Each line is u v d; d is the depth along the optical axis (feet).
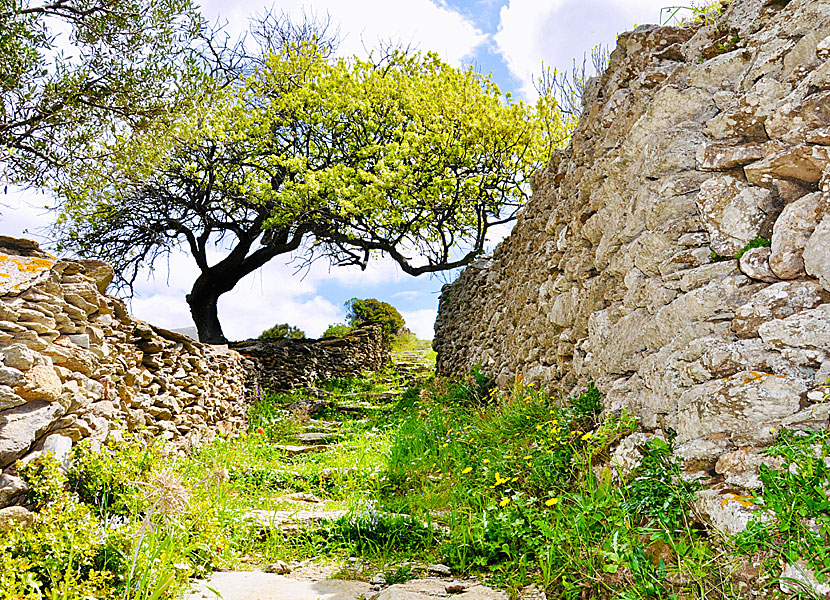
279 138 43.50
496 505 11.93
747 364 8.04
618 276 12.62
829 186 7.66
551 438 12.06
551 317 16.58
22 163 20.24
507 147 43.73
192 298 44.70
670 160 10.46
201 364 20.81
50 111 19.67
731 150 9.20
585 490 9.89
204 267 43.96
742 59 10.19
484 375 24.97
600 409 12.39
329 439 24.98
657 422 9.73
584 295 14.28
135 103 21.18
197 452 17.37
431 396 28.53
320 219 41.96
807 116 8.09
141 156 22.81
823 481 6.31
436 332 43.98
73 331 11.28
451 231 46.93
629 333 11.46
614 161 12.60
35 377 8.93
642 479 8.47
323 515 13.14
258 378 35.04
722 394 7.84
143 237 38.63
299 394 37.35
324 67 43.52
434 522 12.59
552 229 18.07
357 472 17.22
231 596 8.98
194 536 10.00
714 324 8.95
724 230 9.21
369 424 27.50
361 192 40.16
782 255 8.04
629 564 7.39
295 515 13.16
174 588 8.30
